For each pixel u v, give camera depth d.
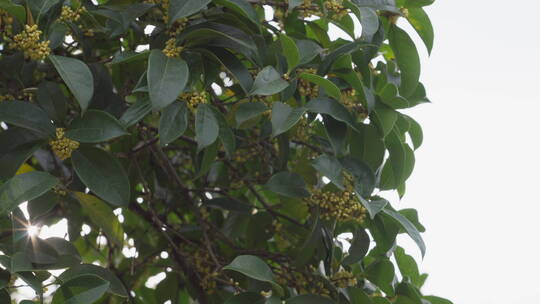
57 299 1.37
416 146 1.98
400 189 1.91
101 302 2.07
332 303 1.60
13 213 1.46
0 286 1.34
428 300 1.89
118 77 1.86
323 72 1.68
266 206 1.94
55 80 1.73
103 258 2.40
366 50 1.75
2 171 1.45
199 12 1.66
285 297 1.73
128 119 1.50
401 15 1.79
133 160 1.95
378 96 1.77
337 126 1.66
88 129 1.46
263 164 2.01
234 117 1.68
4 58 1.54
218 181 2.18
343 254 1.88
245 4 1.61
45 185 1.39
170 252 2.19
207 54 1.61
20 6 1.43
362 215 1.71
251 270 1.52
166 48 1.53
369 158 1.74
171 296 2.21
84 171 1.48
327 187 1.75
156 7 1.66
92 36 1.71
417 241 1.69
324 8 1.67
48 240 1.50
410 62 1.89
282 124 1.53
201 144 1.47
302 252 1.71
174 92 1.42
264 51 1.65
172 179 2.12
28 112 1.45
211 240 2.12
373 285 1.88
